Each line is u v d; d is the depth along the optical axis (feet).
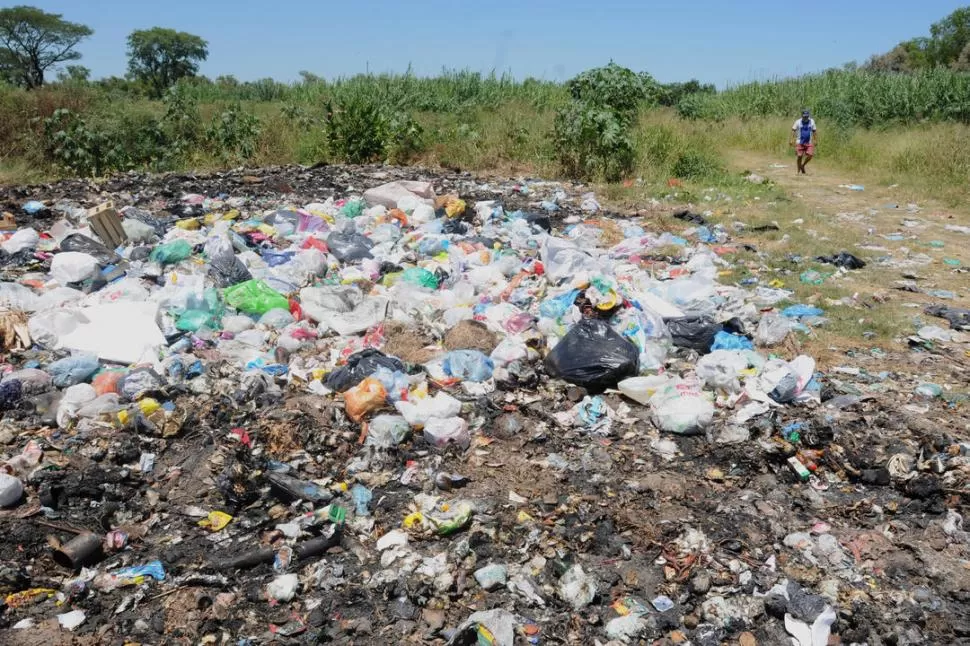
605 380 17.38
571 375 17.53
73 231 26.73
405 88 68.85
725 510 13.23
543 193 39.27
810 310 23.00
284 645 10.21
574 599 11.05
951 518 12.93
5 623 10.37
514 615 10.73
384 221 30.01
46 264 23.79
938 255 30.42
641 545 12.29
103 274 22.53
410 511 12.98
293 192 36.22
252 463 13.78
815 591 11.42
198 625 10.46
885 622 10.77
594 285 21.80
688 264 26.94
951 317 22.86
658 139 48.60
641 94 62.75
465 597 11.19
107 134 50.96
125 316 18.71
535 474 14.26
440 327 20.16
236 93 89.04
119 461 14.01
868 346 20.77
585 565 11.84
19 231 25.98
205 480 13.64
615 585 11.48
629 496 13.62
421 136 50.21
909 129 64.23
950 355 20.13
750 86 85.05
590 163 44.68
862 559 12.09
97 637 10.21
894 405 16.96
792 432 15.29
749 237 32.30
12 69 162.20
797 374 17.47
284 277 22.57
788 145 61.82
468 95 70.64
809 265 28.04
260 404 15.93
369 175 42.24
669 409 15.89
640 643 10.43
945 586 11.51
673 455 15.06
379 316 20.44
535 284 23.18
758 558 12.10
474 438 15.26
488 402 16.44
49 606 10.76
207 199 33.71
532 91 70.18
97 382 16.24
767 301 23.95
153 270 22.61
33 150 48.34
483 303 21.75
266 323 19.97
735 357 18.06
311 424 15.10
